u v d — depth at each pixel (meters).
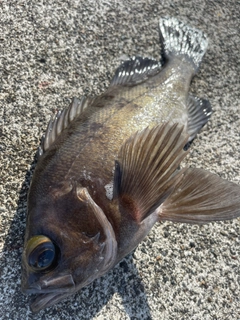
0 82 0.25
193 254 0.23
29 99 0.25
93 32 0.29
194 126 0.26
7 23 0.27
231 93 0.29
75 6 0.30
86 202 0.17
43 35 0.28
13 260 0.20
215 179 0.20
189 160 0.26
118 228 0.18
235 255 0.23
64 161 0.18
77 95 0.26
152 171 0.18
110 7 0.31
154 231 0.23
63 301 0.19
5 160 0.23
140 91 0.23
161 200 0.18
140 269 0.21
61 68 0.27
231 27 0.33
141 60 0.27
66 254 0.16
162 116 0.22
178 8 0.32
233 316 0.22
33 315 0.19
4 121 0.24
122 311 0.20
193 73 0.28
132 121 0.21
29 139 0.24
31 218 0.17
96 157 0.18
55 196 0.17
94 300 0.20
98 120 0.20
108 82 0.27
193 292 0.22
